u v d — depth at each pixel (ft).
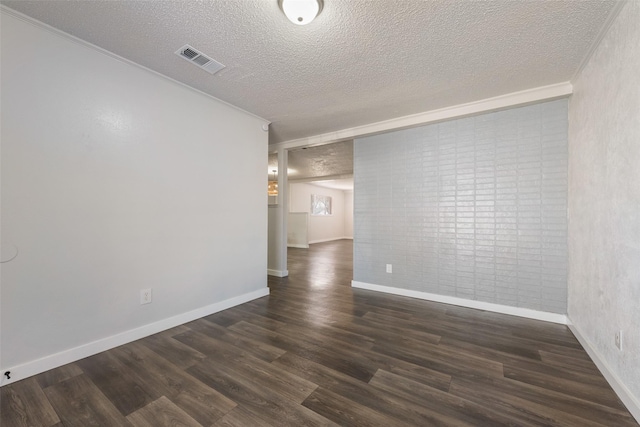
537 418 4.54
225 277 9.78
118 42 6.30
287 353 6.70
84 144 6.43
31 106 5.68
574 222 7.80
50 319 5.96
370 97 9.07
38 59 5.77
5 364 5.41
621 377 5.02
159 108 7.84
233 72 7.55
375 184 12.23
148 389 5.32
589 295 6.64
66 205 6.17
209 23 5.60
